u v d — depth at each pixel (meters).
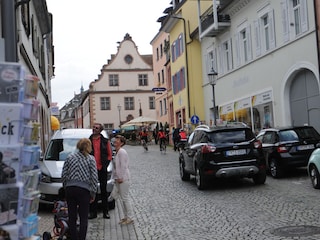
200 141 13.94
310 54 19.12
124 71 77.06
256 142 13.55
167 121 48.00
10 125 3.91
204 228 8.48
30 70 17.64
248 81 25.48
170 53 42.09
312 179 12.28
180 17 36.56
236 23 26.75
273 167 15.13
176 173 18.72
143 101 77.12
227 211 9.95
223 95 29.58
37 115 4.27
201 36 30.86
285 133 15.08
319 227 7.81
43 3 21.62
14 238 3.84
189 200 11.88
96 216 10.22
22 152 3.96
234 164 13.26
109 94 76.38
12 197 3.85
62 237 7.43
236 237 7.59
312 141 14.82
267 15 23.02
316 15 18.47
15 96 3.97
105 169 9.98
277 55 21.92
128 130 59.84
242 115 26.44
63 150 12.39
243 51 26.25
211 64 32.50
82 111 99.44
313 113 19.72
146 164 23.86
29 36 17.62
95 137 10.04
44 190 10.96
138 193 13.78
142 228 8.89
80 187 7.12
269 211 9.56
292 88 21.25
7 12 6.36
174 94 41.16
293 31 20.50
